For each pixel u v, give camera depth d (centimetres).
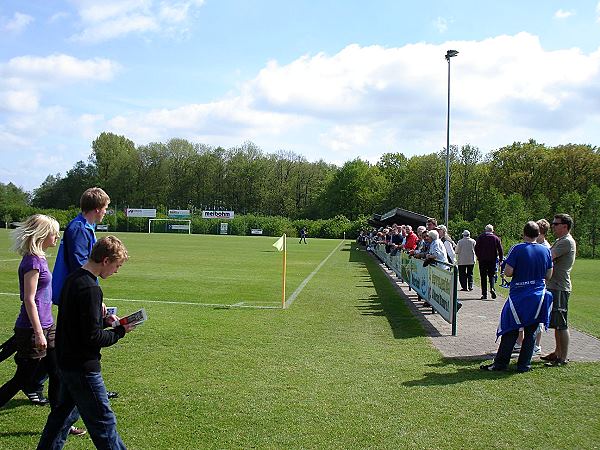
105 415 377
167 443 451
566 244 713
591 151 6297
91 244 509
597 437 475
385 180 9156
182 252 3206
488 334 947
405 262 1677
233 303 1258
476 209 7244
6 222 7631
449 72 2673
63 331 373
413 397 577
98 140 9631
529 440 467
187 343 820
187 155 9700
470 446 453
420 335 929
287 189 9819
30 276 465
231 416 514
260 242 4903
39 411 523
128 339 840
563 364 722
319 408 539
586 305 1402
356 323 1033
